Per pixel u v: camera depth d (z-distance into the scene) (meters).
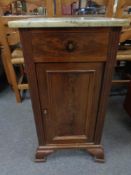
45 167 0.98
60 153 1.06
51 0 1.27
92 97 0.81
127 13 1.37
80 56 0.67
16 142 1.14
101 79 0.75
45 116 0.86
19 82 1.58
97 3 1.31
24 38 0.62
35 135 1.20
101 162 1.00
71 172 0.95
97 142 0.98
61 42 0.63
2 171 0.96
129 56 1.34
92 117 0.88
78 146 0.99
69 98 0.81
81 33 0.62
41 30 0.61
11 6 1.33
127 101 1.24
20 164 0.99
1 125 1.30
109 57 0.68
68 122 0.90
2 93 1.75
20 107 1.52
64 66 0.70
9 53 1.33
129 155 1.05
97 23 0.58
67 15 1.38
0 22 1.19
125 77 1.77
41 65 0.70
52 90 0.78
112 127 1.26
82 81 0.76
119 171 0.95
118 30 0.62
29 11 1.40
